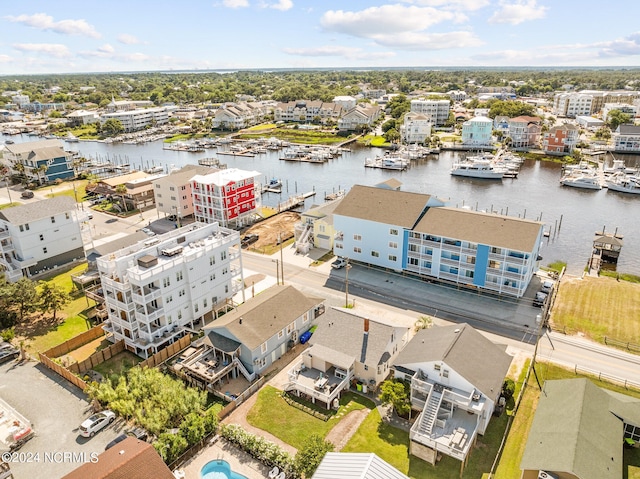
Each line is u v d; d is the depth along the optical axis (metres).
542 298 61.50
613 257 80.31
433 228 65.62
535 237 59.28
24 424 40.72
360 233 72.50
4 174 132.88
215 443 38.78
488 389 38.75
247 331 48.00
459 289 65.94
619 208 110.00
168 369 48.81
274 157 179.12
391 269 72.00
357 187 76.62
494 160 160.00
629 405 38.44
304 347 53.19
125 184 108.19
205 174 99.12
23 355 50.88
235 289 62.19
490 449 38.03
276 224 95.56
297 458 34.62
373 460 29.30
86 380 46.66
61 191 120.81
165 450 35.84
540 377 46.84
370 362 44.59
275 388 46.25
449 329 46.09
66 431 40.41
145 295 49.47
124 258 51.12
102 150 197.75
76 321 58.97
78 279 65.94
